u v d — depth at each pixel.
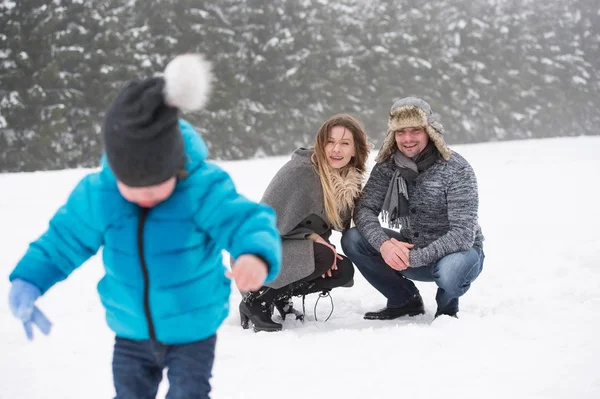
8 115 30.06
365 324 4.12
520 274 5.02
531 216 7.67
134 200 1.95
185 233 1.98
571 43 46.41
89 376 3.12
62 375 3.14
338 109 36.53
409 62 38.88
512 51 43.34
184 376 2.04
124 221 1.99
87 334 3.83
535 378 2.85
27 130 30.66
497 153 18.67
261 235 1.92
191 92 1.79
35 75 31.00
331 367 3.12
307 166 4.03
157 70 33.09
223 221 1.98
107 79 31.84
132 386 2.11
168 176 1.88
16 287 1.99
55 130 30.09
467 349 3.28
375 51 38.22
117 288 2.05
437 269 3.96
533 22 45.66
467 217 3.97
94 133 30.95
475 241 4.17
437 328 3.64
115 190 2.01
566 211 7.87
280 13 37.12
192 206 1.98
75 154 30.83
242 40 36.56
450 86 40.00
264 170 15.29
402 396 2.75
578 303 4.04
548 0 46.44
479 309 4.12
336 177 4.05
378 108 37.47
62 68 32.28
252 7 37.06
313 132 35.81
